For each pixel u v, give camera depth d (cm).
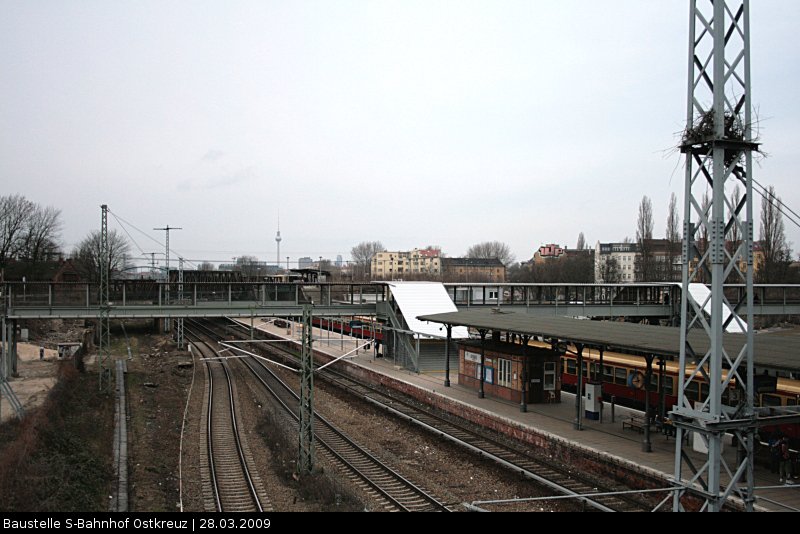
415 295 4547
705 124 1273
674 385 2631
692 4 1329
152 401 3369
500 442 2472
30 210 8100
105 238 3853
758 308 5672
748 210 1300
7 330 3681
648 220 8056
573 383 3362
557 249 17862
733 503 1564
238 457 2331
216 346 6194
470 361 3353
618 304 5500
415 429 2781
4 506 1561
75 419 2612
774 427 1986
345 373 4512
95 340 6381
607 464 2014
